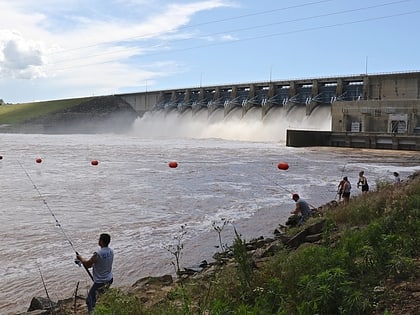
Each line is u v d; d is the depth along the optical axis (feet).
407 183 71.92
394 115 239.30
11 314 36.50
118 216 78.33
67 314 33.73
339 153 214.07
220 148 248.52
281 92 344.69
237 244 33.55
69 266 51.78
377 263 28.32
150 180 123.44
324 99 313.73
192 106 401.29
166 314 25.09
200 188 110.63
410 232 34.73
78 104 478.18
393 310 22.98
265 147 255.91
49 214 79.15
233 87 372.79
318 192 106.42
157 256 55.52
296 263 29.99
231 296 27.66
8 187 109.19
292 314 23.58
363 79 291.99
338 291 24.20
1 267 51.13
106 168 151.02
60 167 153.17
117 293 28.94
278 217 78.89
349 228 42.45
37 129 463.01
